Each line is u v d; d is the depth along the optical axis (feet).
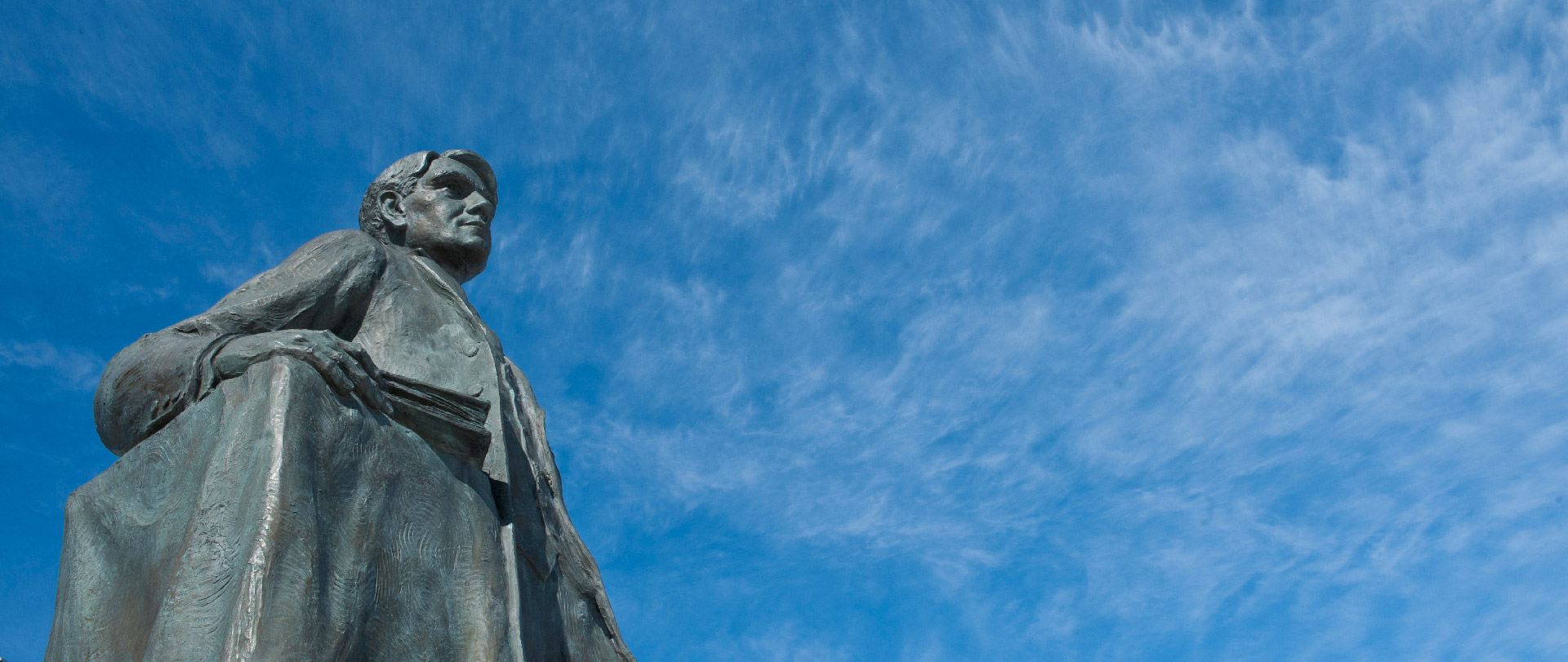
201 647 16.31
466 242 26.43
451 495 20.20
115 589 18.35
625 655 23.67
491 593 19.79
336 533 18.19
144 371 19.81
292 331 19.61
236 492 17.69
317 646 16.98
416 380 21.22
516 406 24.73
